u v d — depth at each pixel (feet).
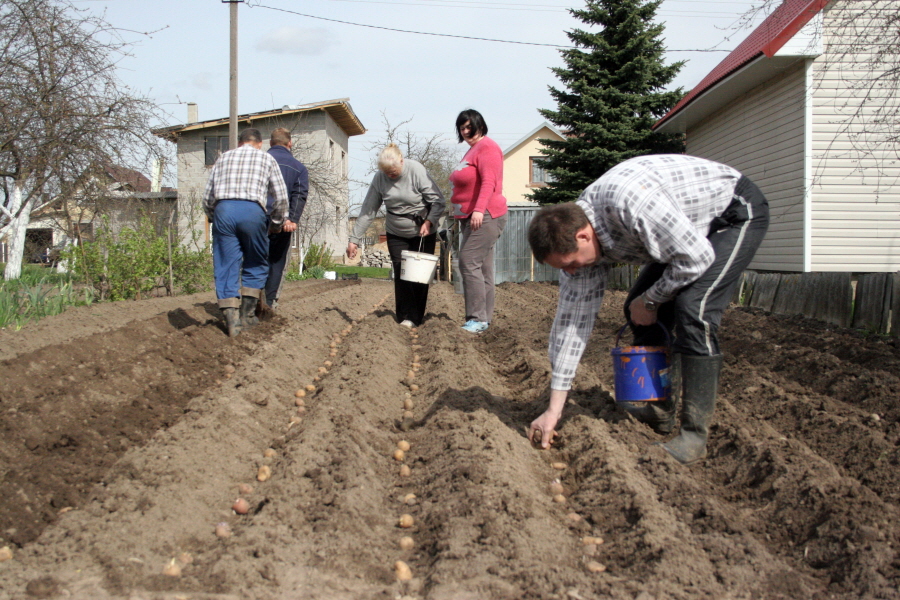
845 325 22.48
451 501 8.74
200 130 81.92
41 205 37.09
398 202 21.84
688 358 10.33
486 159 20.71
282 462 10.09
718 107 45.91
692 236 9.14
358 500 8.84
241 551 7.34
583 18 62.69
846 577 7.24
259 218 18.45
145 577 6.85
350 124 97.09
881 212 35.06
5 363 13.07
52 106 31.78
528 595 6.73
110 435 10.71
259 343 18.48
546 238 9.25
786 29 32.37
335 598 6.65
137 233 28.55
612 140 59.98
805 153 34.86
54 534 7.62
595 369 16.99
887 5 22.18
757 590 7.03
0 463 9.26
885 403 13.41
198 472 9.50
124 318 21.36
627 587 6.94
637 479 9.53
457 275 40.78
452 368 16.05
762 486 9.48
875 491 9.60
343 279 65.62
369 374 15.01
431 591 6.73
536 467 10.45
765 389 14.20
